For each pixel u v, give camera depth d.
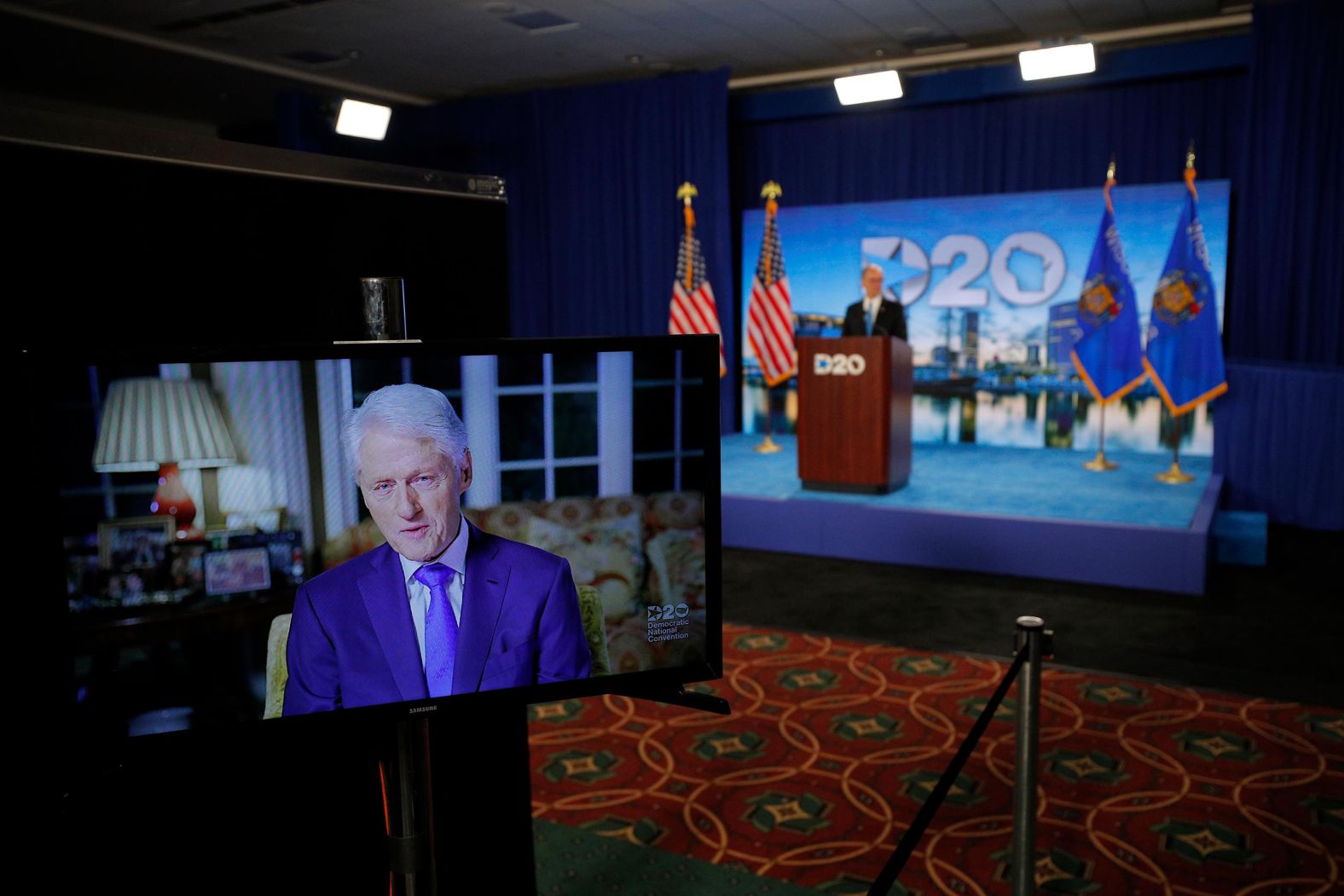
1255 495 6.20
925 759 3.08
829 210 7.93
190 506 1.24
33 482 1.17
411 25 6.61
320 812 1.62
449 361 1.33
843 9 6.39
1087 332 6.20
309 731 1.33
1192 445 6.89
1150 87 7.07
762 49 7.34
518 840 1.91
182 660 1.27
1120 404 7.07
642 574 1.45
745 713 3.47
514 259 8.71
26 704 1.24
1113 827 2.64
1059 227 7.18
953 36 7.03
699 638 1.49
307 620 1.31
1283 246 6.36
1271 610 4.55
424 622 1.36
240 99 8.55
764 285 7.69
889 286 7.77
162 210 1.39
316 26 6.60
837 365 5.73
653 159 8.05
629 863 2.52
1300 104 6.21
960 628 4.37
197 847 1.46
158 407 1.22
